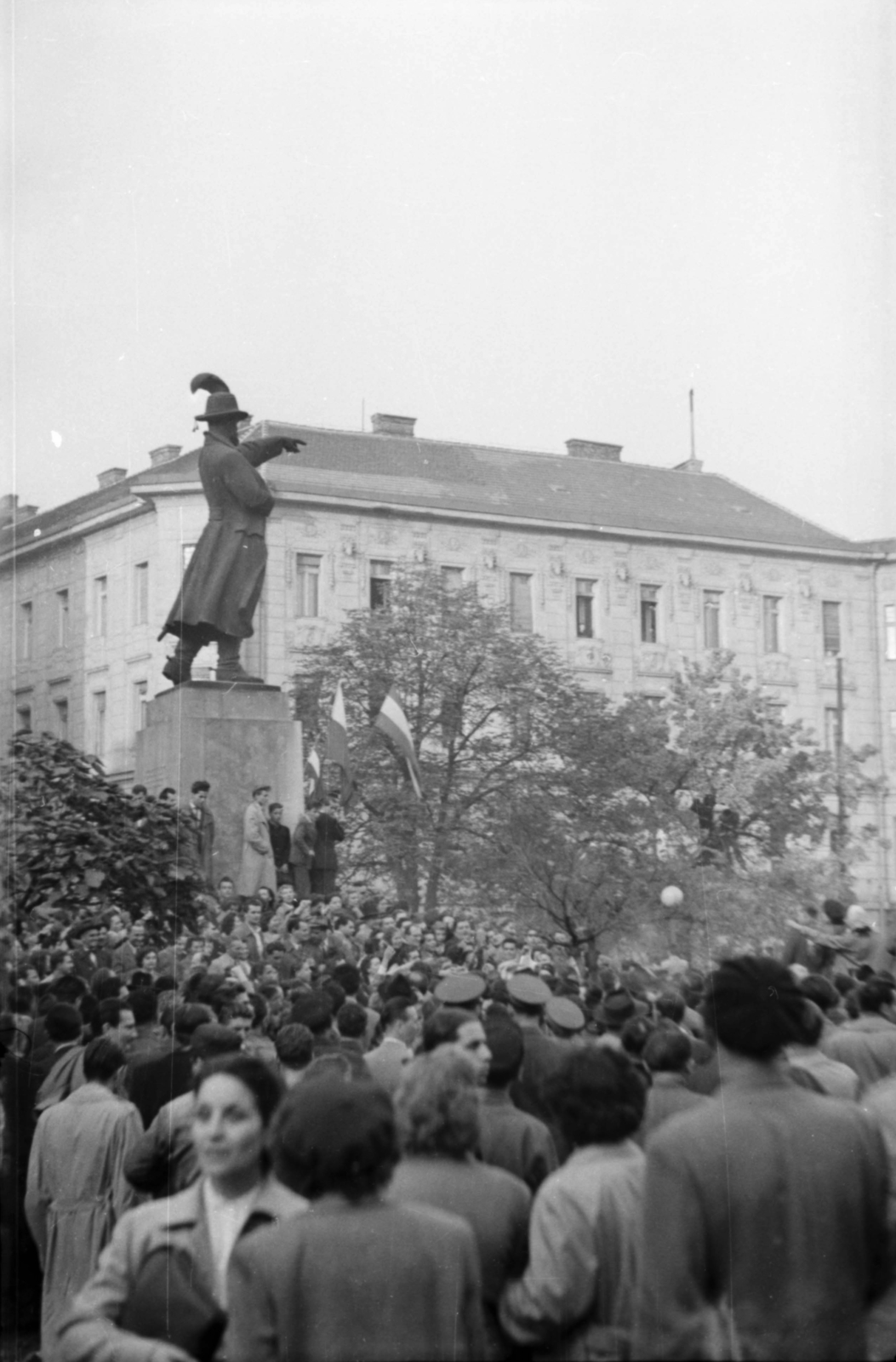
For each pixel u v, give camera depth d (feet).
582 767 51.31
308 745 53.47
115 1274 16.97
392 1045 22.41
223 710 47.03
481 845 50.01
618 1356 14.93
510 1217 15.53
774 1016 14.90
